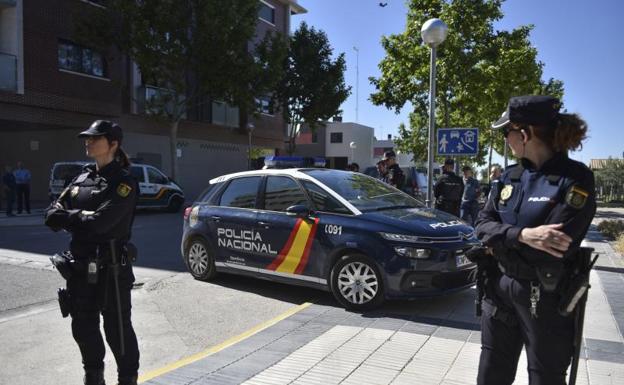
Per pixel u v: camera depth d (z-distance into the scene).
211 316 5.52
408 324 4.95
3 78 17.72
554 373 2.17
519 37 15.88
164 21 19.67
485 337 2.42
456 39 14.70
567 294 2.08
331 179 6.32
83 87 20.81
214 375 3.75
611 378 3.63
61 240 10.87
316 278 5.84
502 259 2.22
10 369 4.12
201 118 28.53
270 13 33.09
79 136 3.11
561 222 2.04
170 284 6.89
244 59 21.05
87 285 3.04
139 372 4.05
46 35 19.36
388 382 3.60
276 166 16.27
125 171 3.20
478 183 11.77
